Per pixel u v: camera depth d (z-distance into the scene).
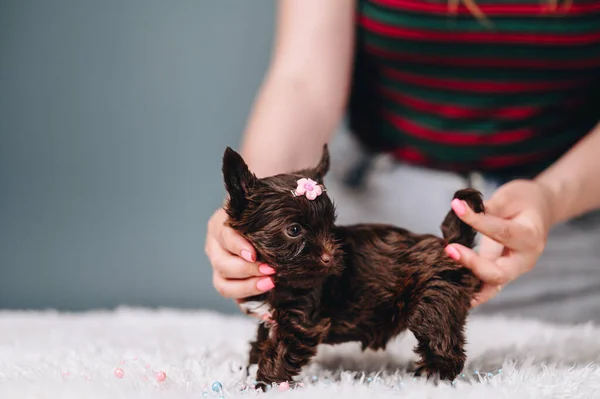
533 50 1.06
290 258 0.73
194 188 1.72
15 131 1.71
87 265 1.73
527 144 1.13
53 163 1.72
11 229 1.73
